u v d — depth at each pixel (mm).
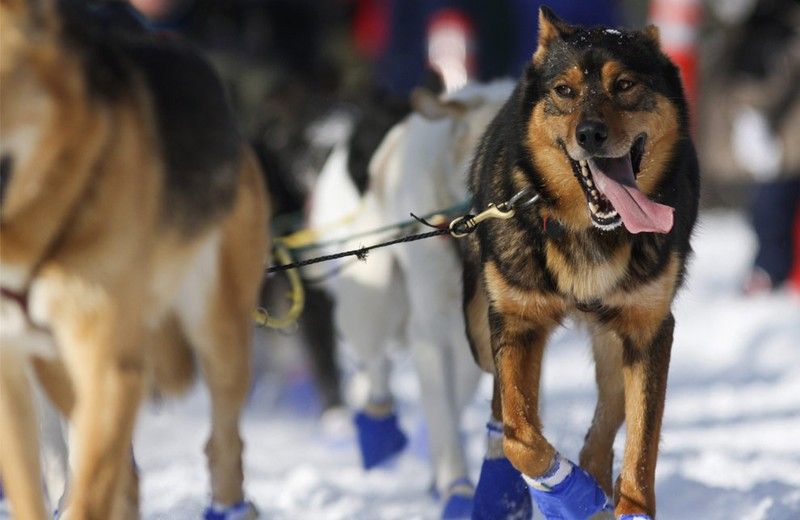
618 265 7547
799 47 18219
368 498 10211
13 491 6922
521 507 8164
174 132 7367
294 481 10516
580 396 13281
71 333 6625
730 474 9883
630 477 7457
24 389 6945
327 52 17844
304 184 13453
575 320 8117
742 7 20094
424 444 11711
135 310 6711
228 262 8375
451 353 9867
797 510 8547
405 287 10984
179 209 7379
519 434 7477
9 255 6441
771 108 18391
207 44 15945
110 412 6629
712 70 20609
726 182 23344
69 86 6359
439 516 9555
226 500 8664
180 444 12367
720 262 21719
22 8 6207
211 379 8547
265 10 16578
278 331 13109
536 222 7656
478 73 17656
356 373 13188
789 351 15617
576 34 7902
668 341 7648
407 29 18312
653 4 23562
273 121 13680
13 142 6191
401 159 10422
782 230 18469
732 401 13195
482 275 7973
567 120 7535
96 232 6508
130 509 7980
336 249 11344
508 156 7973
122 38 7445
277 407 14406
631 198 7414
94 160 6473
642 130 7551
